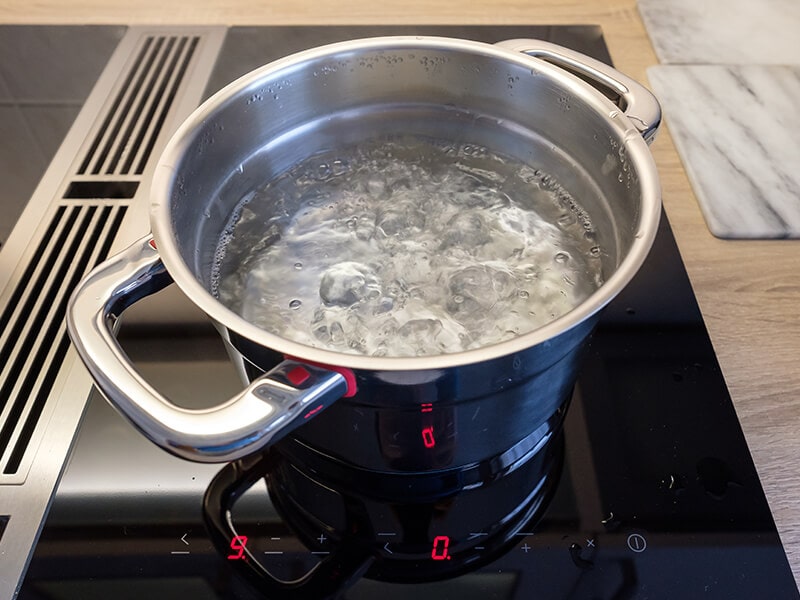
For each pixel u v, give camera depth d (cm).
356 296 51
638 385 53
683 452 49
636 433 50
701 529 45
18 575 44
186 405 52
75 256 62
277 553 44
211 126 52
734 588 42
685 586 43
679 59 79
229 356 54
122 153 72
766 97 74
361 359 34
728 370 53
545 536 45
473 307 50
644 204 42
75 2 89
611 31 84
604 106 51
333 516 46
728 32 83
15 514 46
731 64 78
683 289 59
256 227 58
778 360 54
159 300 59
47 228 64
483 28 84
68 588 43
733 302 58
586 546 44
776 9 86
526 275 53
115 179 69
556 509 46
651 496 47
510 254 55
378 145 64
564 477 48
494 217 58
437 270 54
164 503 47
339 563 44
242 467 49
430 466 46
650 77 77
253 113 56
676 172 68
